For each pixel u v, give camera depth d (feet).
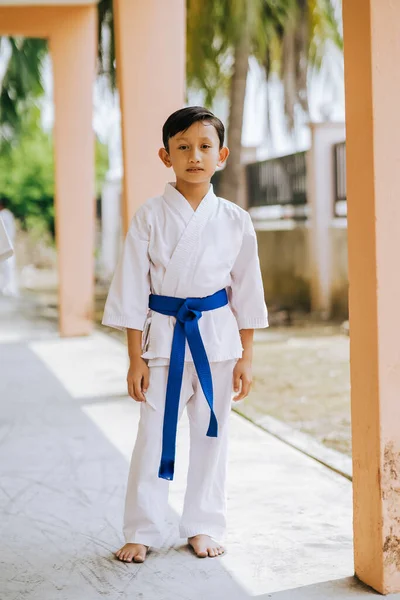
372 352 7.87
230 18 31.58
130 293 8.51
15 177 63.36
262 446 13.51
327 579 8.29
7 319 34.81
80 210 27.07
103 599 7.88
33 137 61.67
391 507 7.87
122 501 10.83
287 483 11.48
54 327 31.32
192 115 8.25
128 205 17.61
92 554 9.00
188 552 9.01
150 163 17.62
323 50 36.11
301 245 33.76
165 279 8.45
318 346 24.85
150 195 17.65
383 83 7.64
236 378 8.82
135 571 8.52
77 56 26.07
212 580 8.28
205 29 31.73
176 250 8.35
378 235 7.72
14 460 12.88
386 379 7.82
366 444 8.04
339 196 31.83
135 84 17.39
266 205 36.91
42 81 37.88
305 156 33.24
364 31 7.66
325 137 31.81
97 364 21.99
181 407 8.75
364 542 8.15
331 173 32.07
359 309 8.05
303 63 34.58
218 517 9.13
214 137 8.36
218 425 8.91
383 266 7.75
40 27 25.68
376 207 7.70
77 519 10.14
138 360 8.61
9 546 9.27
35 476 12.00
